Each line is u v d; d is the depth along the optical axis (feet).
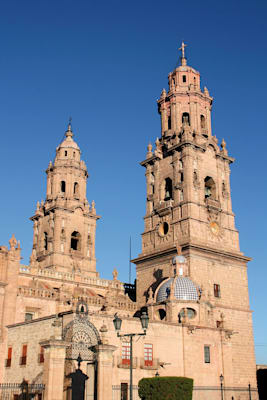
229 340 203.82
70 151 320.50
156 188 271.08
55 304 221.87
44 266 293.43
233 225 265.95
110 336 168.76
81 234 305.12
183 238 243.19
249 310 251.60
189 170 255.29
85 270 298.35
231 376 197.77
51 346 132.77
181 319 195.52
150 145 282.97
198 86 287.89
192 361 186.80
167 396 139.33
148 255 257.14
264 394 251.80
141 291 258.57
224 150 277.44
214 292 240.12
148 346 176.96
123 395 165.07
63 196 308.40
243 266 259.80
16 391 175.11
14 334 190.39
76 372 157.17
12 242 218.18
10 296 209.67
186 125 264.31
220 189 268.21
